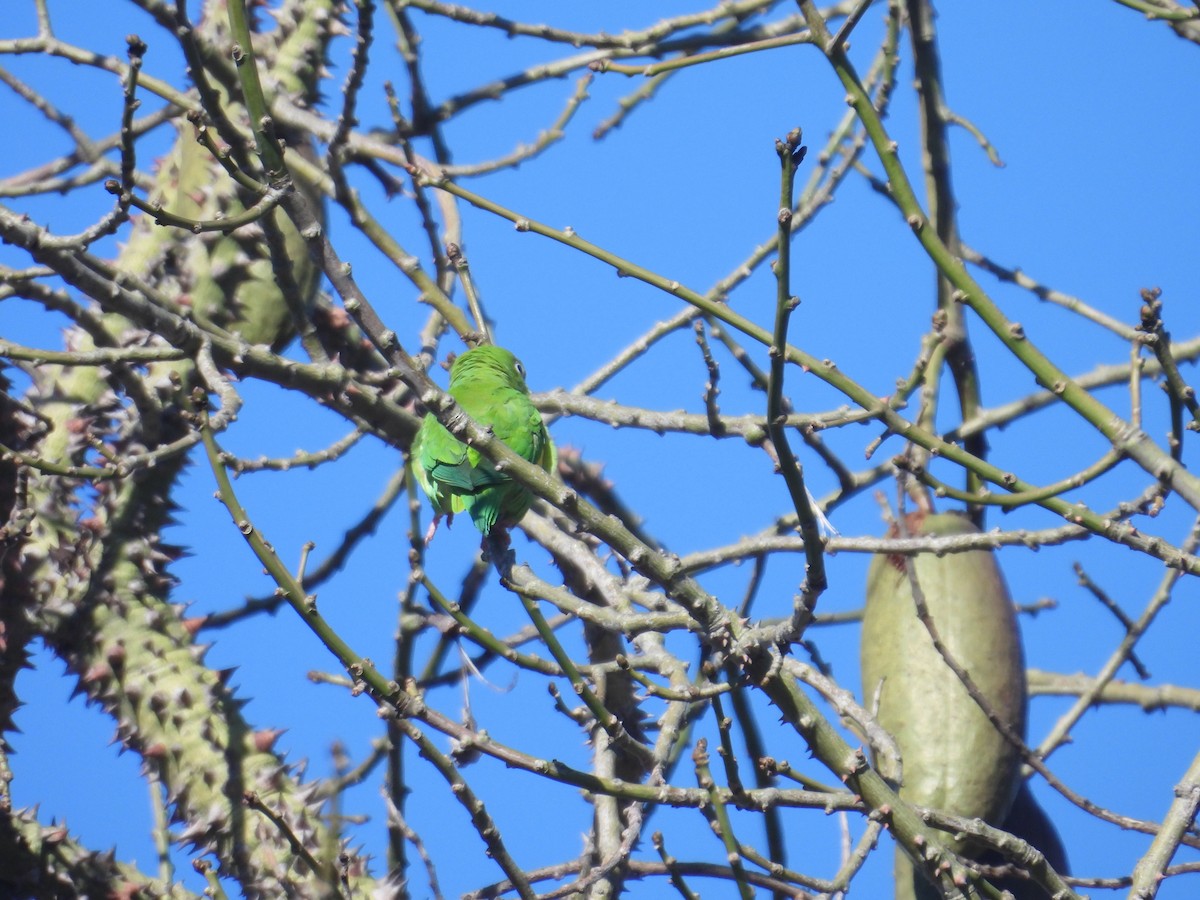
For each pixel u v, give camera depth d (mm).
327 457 11961
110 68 12242
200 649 11086
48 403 11391
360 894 10055
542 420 11750
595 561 12070
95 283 9297
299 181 11883
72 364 9438
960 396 13430
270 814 9023
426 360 12664
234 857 10258
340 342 12633
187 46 9180
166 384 11336
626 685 12273
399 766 12336
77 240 8773
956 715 10891
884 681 11258
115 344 10703
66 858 10906
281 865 10141
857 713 9547
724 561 11492
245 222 8031
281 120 12172
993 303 9344
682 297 9703
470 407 11352
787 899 10891
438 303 10781
